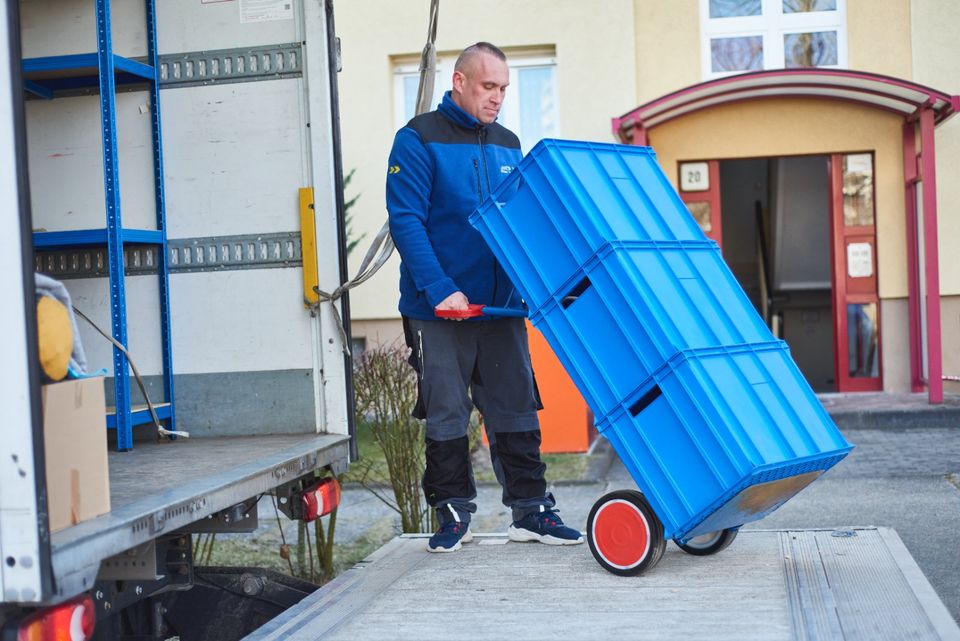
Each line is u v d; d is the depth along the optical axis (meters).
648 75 10.70
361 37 10.95
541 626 2.76
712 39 10.71
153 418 4.02
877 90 9.58
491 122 3.78
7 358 2.23
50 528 2.39
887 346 10.48
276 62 4.15
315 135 4.11
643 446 3.15
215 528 3.43
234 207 4.17
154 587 3.39
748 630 2.65
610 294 3.19
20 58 2.26
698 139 10.48
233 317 4.17
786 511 6.41
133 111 4.26
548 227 3.32
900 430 9.20
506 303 3.73
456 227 3.69
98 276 4.29
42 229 4.32
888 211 10.38
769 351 3.43
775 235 13.06
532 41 10.73
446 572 3.37
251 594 3.92
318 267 4.09
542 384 8.67
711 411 3.03
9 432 2.22
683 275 3.38
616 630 2.70
